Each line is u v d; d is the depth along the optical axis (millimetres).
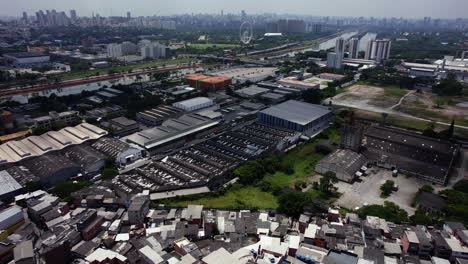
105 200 133375
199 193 146500
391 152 185375
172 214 125625
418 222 120812
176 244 105438
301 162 186000
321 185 152375
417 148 184375
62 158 173125
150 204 135375
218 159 181875
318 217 125750
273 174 171125
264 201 143750
